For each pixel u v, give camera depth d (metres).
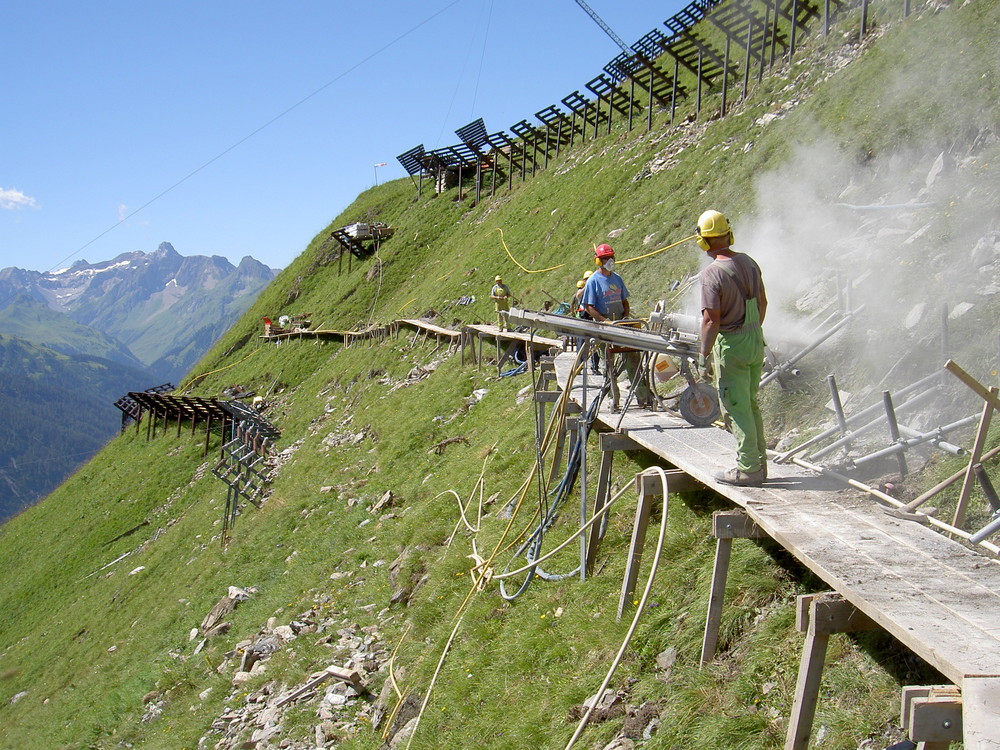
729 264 5.21
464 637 8.17
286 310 49.38
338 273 47.91
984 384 5.74
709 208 16.08
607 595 6.89
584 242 21.81
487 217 36.59
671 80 29.02
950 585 3.67
